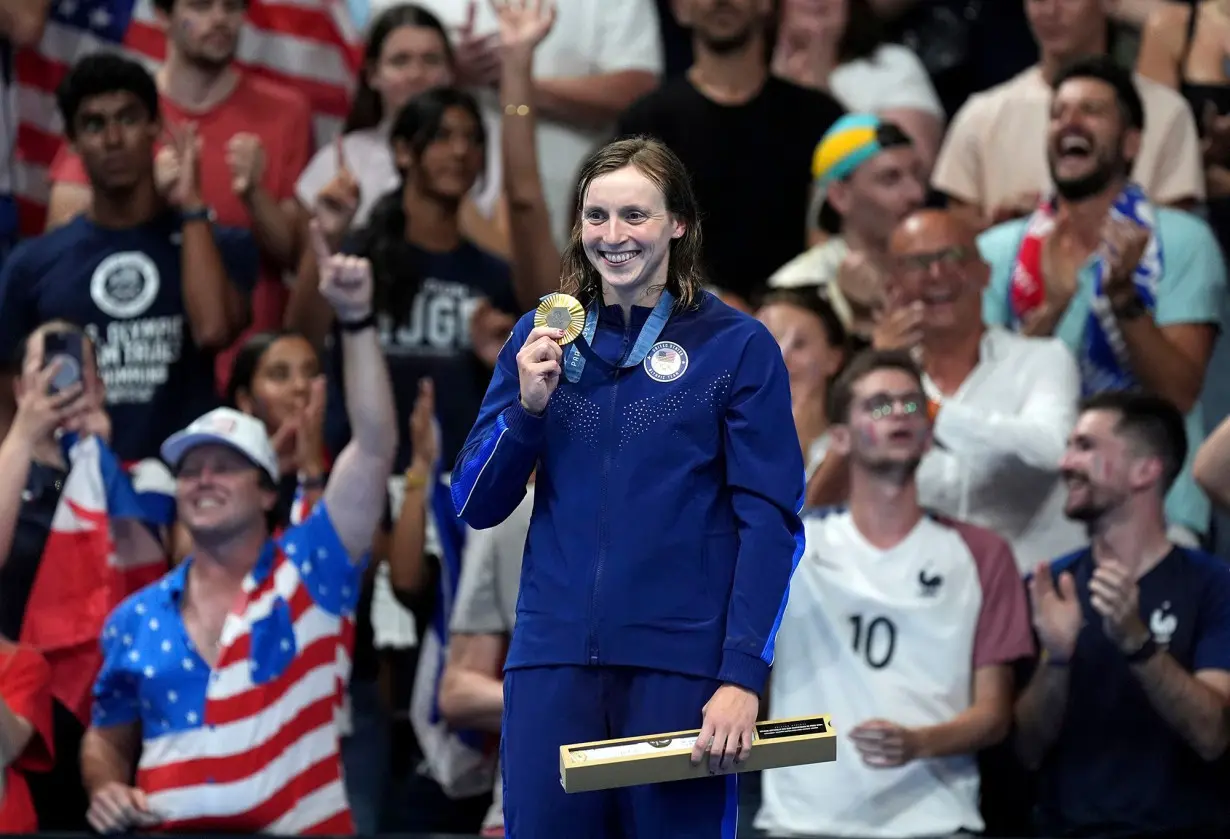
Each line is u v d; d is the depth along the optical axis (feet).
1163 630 54.39
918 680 54.49
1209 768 53.57
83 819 58.70
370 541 57.31
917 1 88.12
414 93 75.72
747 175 73.92
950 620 54.90
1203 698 52.24
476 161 69.87
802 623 55.26
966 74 87.40
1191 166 74.33
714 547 30.19
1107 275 61.26
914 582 55.16
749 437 30.17
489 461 30.37
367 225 69.72
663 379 30.40
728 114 74.08
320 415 62.39
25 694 55.01
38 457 60.34
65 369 61.00
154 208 69.36
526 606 30.66
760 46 74.74
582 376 30.73
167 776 53.93
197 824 53.88
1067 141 65.77
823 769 54.49
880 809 53.83
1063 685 53.57
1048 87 75.05
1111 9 74.28
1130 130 65.92
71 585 59.57
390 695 64.59
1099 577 52.21
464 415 68.08
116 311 68.13
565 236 79.25
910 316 60.70
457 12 80.07
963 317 62.28
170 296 68.28
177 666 54.75
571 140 80.07
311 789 55.11
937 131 82.33
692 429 30.27
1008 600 55.57
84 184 75.41
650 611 29.78
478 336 68.08
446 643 59.77
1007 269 68.18
